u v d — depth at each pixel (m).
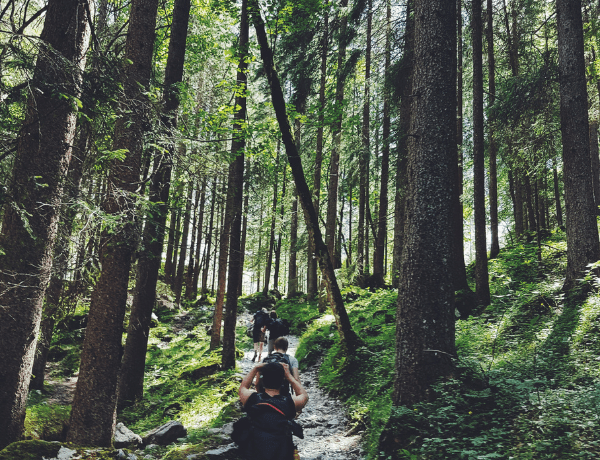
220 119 10.66
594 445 3.99
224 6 10.59
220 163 7.88
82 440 6.03
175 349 15.52
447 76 6.59
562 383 5.63
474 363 6.12
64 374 11.92
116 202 6.18
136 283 10.15
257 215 22.45
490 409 5.34
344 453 6.18
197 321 20.92
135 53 6.95
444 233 6.27
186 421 8.50
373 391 8.07
